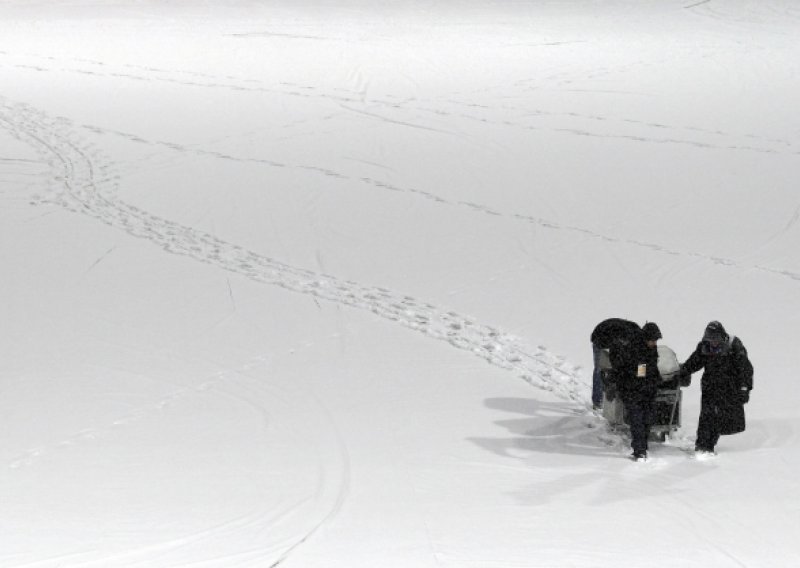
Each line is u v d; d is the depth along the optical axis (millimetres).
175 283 32062
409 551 15391
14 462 19500
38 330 27906
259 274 33125
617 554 15258
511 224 38688
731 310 28859
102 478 18656
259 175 46188
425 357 25625
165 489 18078
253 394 23219
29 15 93188
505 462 19312
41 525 16547
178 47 77812
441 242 36500
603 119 56812
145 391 23438
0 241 36719
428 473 18766
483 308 29406
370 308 29625
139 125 55469
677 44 79938
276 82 66938
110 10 96125
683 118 56906
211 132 54188
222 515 16891
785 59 73250
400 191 43562
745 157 48562
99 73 68812
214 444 20312
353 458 19500
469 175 46062
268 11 95125
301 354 25906
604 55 75625
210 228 38594
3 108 58406
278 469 18984
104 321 28625
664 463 19219
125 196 43062
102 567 15000
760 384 23328
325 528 16344
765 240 36312
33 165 47969
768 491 17781
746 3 97812
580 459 19500
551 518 16688
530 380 24062
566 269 33094
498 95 63094
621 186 44000
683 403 22703
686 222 38781
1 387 23766
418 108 59844
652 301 29766
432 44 79688
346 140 52531
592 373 24375
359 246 36188
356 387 23578
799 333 26859
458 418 21719
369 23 89062
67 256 35000
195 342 26859
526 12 95875
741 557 15180
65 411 22250
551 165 47562
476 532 16109
